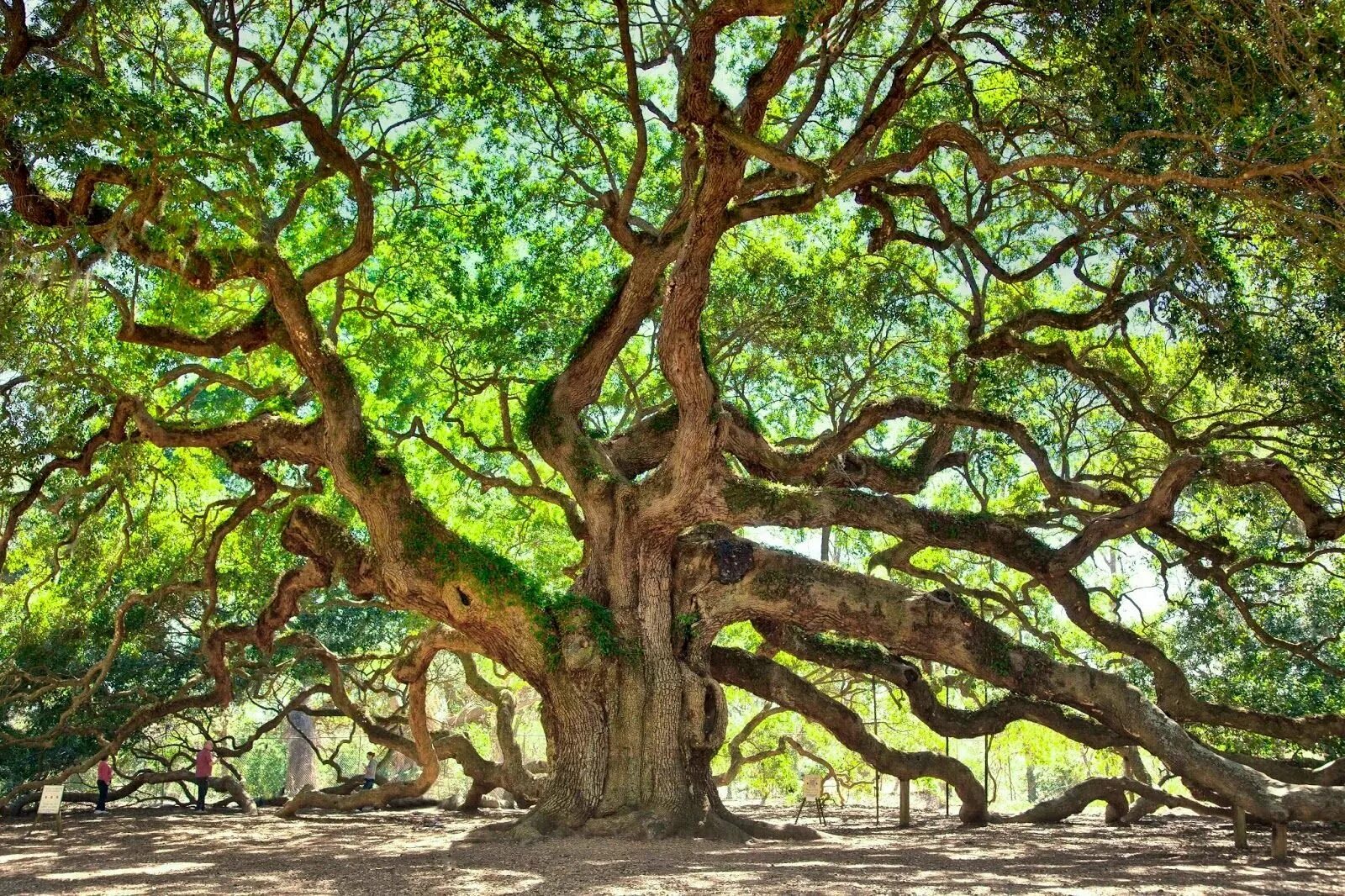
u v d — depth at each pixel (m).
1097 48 13.04
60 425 22.06
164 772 29.42
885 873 12.55
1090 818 28.89
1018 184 20.39
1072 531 25.30
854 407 28.92
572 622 17.50
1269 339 18.11
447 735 28.25
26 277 15.97
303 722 52.84
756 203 16.81
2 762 29.08
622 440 21.72
